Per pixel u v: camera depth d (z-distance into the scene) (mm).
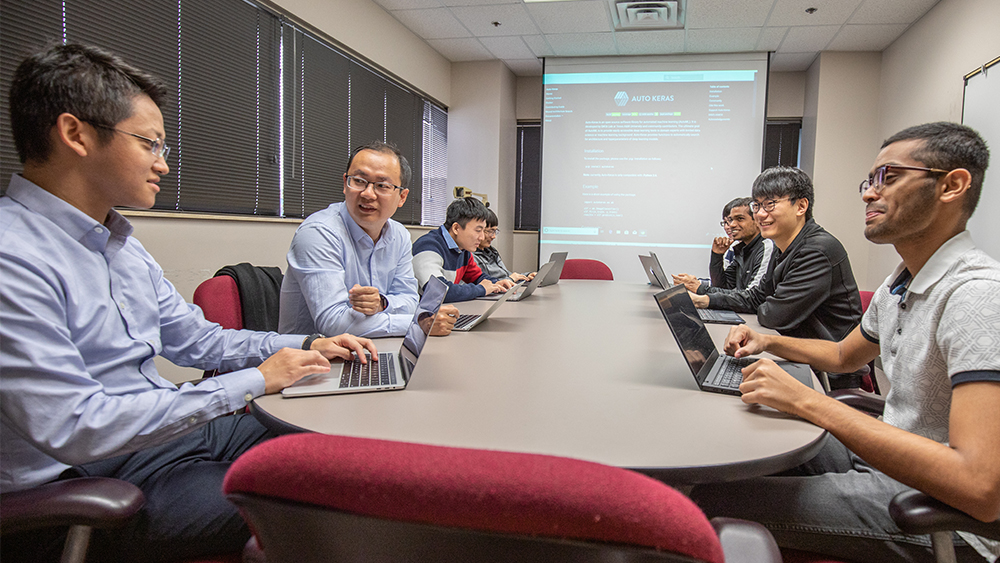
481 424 832
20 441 852
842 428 821
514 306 2295
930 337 942
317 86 3742
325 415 862
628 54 5242
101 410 807
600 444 758
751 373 958
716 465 696
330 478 355
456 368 1190
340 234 1657
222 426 1238
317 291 1529
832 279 1812
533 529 332
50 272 849
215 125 2902
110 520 683
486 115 5598
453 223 2990
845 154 4980
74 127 865
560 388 1039
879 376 2826
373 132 4457
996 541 742
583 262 4207
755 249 2795
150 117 939
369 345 1232
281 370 994
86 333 917
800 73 5559
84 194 922
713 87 5133
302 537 398
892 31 4414
